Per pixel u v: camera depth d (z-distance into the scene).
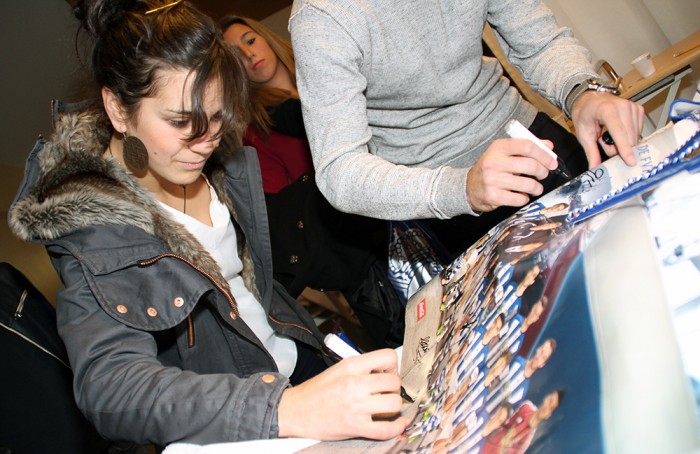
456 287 0.75
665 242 0.41
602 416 0.33
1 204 2.93
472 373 0.53
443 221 1.22
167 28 0.80
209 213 1.11
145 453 1.30
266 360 0.99
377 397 0.58
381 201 0.83
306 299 2.44
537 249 0.59
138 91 0.80
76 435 1.08
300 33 0.90
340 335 0.77
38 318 1.10
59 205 0.81
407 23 0.94
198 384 0.66
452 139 1.10
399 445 0.54
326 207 1.31
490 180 0.71
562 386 0.39
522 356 0.47
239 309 1.07
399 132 1.10
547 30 1.04
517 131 0.76
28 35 2.71
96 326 0.76
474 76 1.05
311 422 0.59
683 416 0.29
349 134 0.88
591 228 0.53
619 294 0.40
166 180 1.00
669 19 2.39
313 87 0.89
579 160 1.16
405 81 0.99
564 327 0.44
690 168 0.46
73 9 0.88
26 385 1.04
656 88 1.95
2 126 2.95
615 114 0.78
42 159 0.87
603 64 2.16
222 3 3.11
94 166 0.88
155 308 0.81
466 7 0.97
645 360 0.34
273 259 1.36
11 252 2.88
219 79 0.82
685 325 0.33
